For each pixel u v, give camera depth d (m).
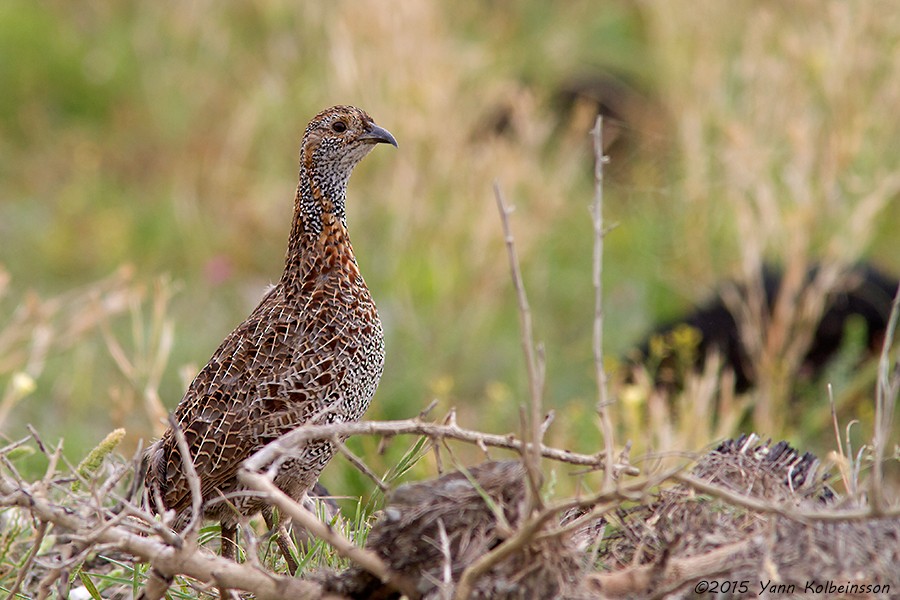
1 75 26.17
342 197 10.60
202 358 18.53
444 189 20.95
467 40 25.73
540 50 27.08
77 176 24.20
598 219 7.92
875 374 16.03
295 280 10.42
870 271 17.95
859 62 20.09
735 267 18.88
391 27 22.50
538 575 7.47
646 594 7.57
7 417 15.88
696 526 8.03
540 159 23.47
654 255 20.97
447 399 16.66
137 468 9.56
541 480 7.50
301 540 9.80
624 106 25.70
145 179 24.45
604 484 7.62
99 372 17.66
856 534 7.59
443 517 7.61
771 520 7.45
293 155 23.23
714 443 8.88
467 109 22.78
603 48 27.86
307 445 9.93
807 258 18.39
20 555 9.61
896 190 19.75
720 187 20.84
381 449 9.90
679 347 16.91
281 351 10.06
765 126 20.83
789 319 16.59
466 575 7.22
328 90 22.98
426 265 19.73
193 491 7.94
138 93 26.22
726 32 24.33
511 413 17.27
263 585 7.79
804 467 8.62
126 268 17.03
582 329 20.38
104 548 7.92
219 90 25.36
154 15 27.45
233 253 22.16
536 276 20.70
